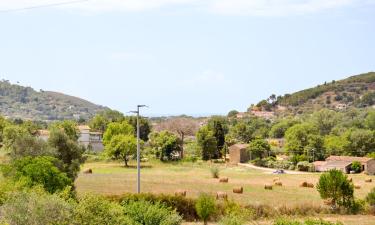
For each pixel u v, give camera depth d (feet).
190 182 243.19
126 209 92.38
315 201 172.45
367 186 254.88
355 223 139.85
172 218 95.96
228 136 531.91
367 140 426.10
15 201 68.69
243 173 320.29
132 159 391.65
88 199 71.36
